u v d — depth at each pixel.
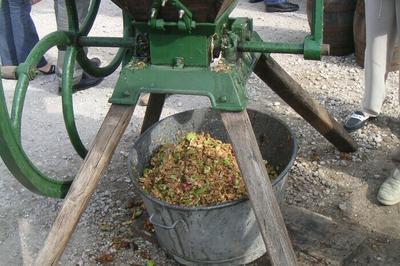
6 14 4.65
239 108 2.18
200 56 2.22
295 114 3.92
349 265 2.60
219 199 2.51
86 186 2.27
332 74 4.55
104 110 4.23
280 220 2.14
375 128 3.68
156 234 2.68
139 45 2.38
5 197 3.28
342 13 4.70
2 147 2.07
